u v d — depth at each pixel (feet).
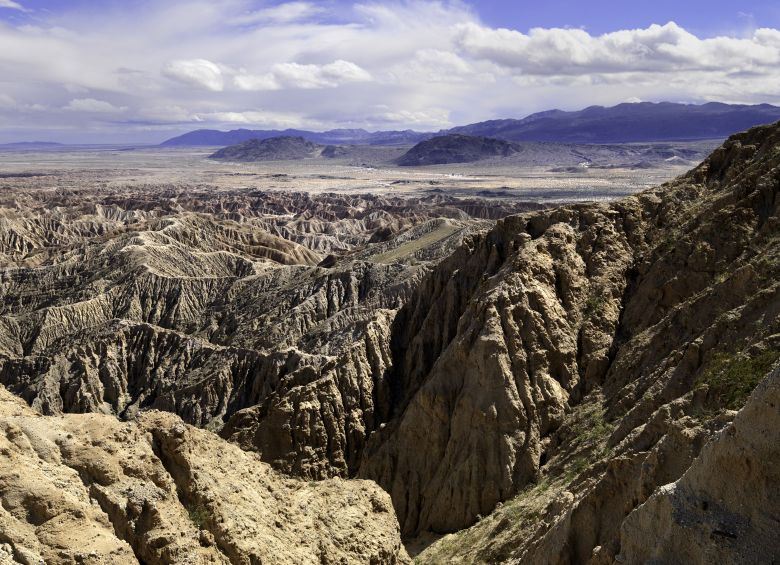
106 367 287.48
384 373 186.80
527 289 152.46
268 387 247.91
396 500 150.30
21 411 80.07
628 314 150.20
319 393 175.01
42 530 62.28
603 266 159.84
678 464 78.54
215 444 96.89
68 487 68.23
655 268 150.92
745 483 60.54
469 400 143.43
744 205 142.41
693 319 130.41
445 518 139.33
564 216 173.99
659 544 65.72
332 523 97.96
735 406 89.97
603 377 142.92
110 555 64.18
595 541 84.99
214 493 82.43
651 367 131.03
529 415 138.51
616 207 170.60
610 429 124.67
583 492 98.53
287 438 167.22
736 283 126.21
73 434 76.69
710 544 60.85
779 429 58.39
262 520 86.02
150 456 79.51
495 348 143.43
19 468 65.72
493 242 187.62
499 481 134.41
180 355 289.74
